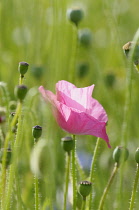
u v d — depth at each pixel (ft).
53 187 4.96
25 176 5.28
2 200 4.33
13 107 4.86
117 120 5.72
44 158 4.13
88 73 6.69
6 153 4.19
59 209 5.03
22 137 4.50
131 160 5.76
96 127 4.21
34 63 6.62
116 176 5.30
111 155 5.49
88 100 4.26
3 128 4.70
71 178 4.62
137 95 6.42
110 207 4.99
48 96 4.19
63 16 6.01
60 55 5.79
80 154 5.68
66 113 4.21
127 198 5.33
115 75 6.79
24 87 4.11
